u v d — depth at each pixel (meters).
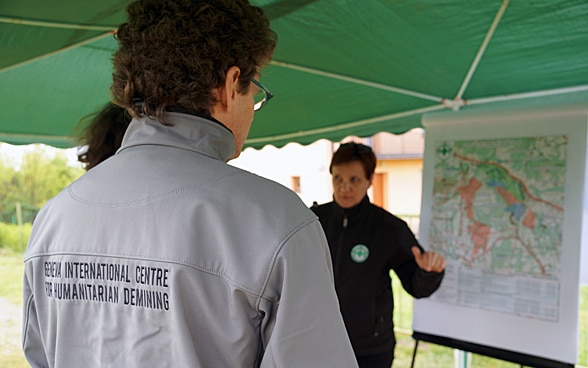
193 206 0.60
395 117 3.03
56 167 13.98
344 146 2.02
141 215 0.62
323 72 2.37
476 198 2.10
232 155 0.71
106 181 0.67
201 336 0.59
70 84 2.41
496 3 1.57
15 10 1.52
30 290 0.77
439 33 1.83
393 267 1.96
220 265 0.58
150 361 0.61
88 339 0.66
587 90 2.29
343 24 1.83
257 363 0.61
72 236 0.67
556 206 1.89
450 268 2.13
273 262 0.57
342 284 1.92
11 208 10.67
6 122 2.70
